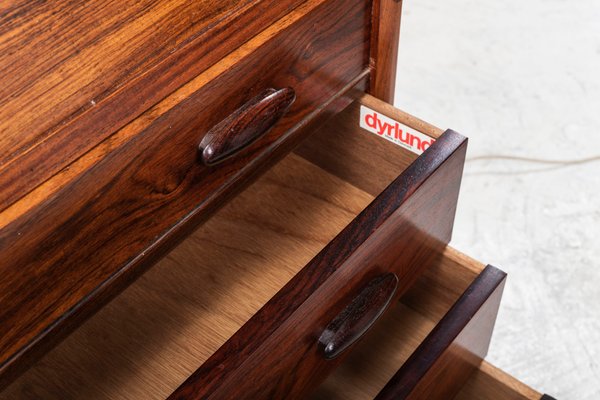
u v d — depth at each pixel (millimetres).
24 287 554
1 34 576
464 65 1598
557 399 1159
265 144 715
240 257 891
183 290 859
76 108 559
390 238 710
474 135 1478
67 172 540
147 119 574
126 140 562
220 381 575
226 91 627
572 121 1485
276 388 676
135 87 580
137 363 797
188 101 594
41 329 588
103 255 607
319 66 727
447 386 877
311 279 632
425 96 1549
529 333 1232
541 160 1430
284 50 664
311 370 719
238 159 691
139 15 604
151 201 624
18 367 586
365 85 829
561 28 1649
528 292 1273
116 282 634
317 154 964
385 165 909
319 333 686
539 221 1353
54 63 571
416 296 975
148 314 837
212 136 635
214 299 851
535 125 1483
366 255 681
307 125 765
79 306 609
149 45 595
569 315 1246
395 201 683
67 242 567
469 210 1375
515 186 1399
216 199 696
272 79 674
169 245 672
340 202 951
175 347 809
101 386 783
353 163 938
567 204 1371
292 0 659
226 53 621
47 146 542
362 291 718
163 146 600
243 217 933
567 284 1279
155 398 774
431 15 1703
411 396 763
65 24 587
